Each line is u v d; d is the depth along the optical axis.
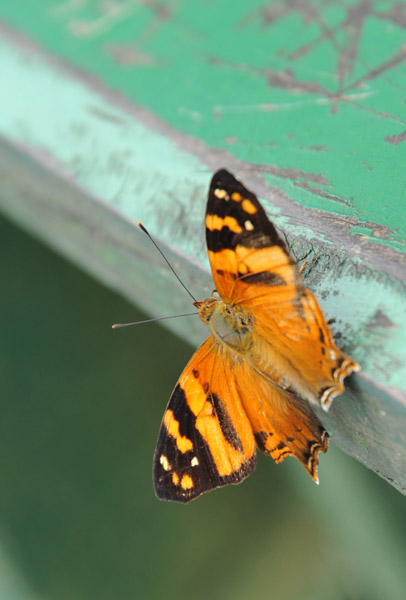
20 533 0.41
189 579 0.41
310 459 0.35
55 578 0.40
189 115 0.37
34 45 0.39
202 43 0.38
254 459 0.36
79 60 0.39
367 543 0.40
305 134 0.36
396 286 0.33
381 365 0.33
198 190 0.35
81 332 0.43
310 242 0.34
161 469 0.36
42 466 0.41
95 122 0.37
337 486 0.40
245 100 0.37
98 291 0.43
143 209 0.36
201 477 0.36
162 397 0.42
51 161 0.37
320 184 0.35
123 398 0.42
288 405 0.35
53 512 0.41
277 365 0.34
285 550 0.42
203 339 0.37
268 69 0.37
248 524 0.42
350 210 0.34
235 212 0.34
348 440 0.34
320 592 0.41
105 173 0.37
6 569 0.40
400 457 0.33
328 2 0.38
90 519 0.41
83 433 0.42
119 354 0.43
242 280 0.34
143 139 0.37
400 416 0.33
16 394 0.42
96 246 0.38
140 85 0.38
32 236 0.44
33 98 0.38
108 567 0.41
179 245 0.35
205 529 0.42
